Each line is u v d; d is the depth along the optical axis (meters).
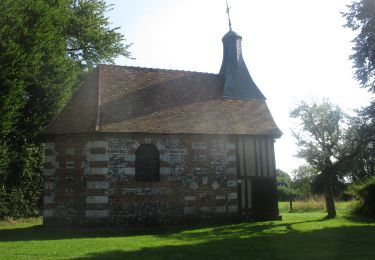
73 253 10.05
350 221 16.98
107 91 17.75
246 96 20.05
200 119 17.88
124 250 10.43
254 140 18.25
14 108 16.28
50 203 16.03
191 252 9.95
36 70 17.62
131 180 16.11
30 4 18.12
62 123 16.64
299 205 25.83
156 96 18.41
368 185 19.17
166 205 16.42
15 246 11.20
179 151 16.92
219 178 17.34
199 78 20.34
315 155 18.38
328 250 10.12
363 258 9.10
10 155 17.75
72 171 16.02
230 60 20.91
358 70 18.69
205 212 16.92
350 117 18.38
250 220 17.58
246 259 9.03
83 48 25.00
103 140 16.00
